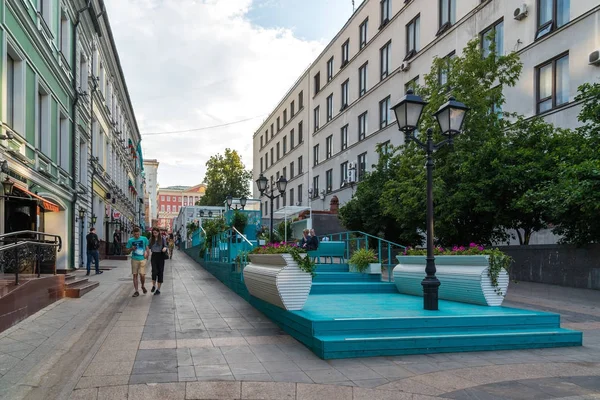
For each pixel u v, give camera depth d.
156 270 11.88
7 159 11.32
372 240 21.89
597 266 11.58
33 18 13.30
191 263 24.80
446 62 16.91
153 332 7.38
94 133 24.48
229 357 5.93
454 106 8.14
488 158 13.66
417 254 10.30
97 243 17.00
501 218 13.77
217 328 7.71
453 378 5.20
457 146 14.23
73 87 18.31
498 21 19.17
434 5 23.66
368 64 30.84
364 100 31.30
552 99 16.39
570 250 12.38
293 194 45.81
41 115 14.98
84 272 17.77
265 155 57.47
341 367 5.56
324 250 14.95
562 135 13.49
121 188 37.44
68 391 4.65
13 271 8.27
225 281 14.15
